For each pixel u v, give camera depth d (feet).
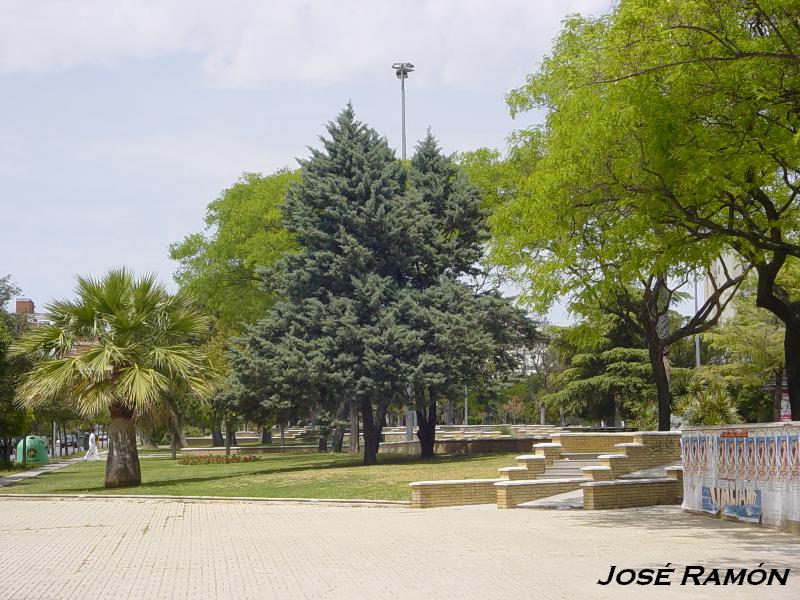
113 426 106.42
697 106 56.65
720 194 59.57
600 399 159.12
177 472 134.00
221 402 123.65
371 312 123.85
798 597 34.73
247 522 67.26
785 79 56.75
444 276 129.39
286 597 36.35
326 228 128.98
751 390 155.33
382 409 128.26
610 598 34.81
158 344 107.14
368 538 55.31
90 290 105.09
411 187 134.92
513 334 133.08
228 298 196.03
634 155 58.39
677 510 69.05
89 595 38.27
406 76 173.68
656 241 61.36
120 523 68.80
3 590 39.86
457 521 63.98
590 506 69.67
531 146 93.71
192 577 42.29
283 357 118.32
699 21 55.31
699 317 89.97
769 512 56.65
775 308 69.87
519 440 133.80
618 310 94.73
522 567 42.52
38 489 108.58
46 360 104.27
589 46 66.69
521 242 73.00
